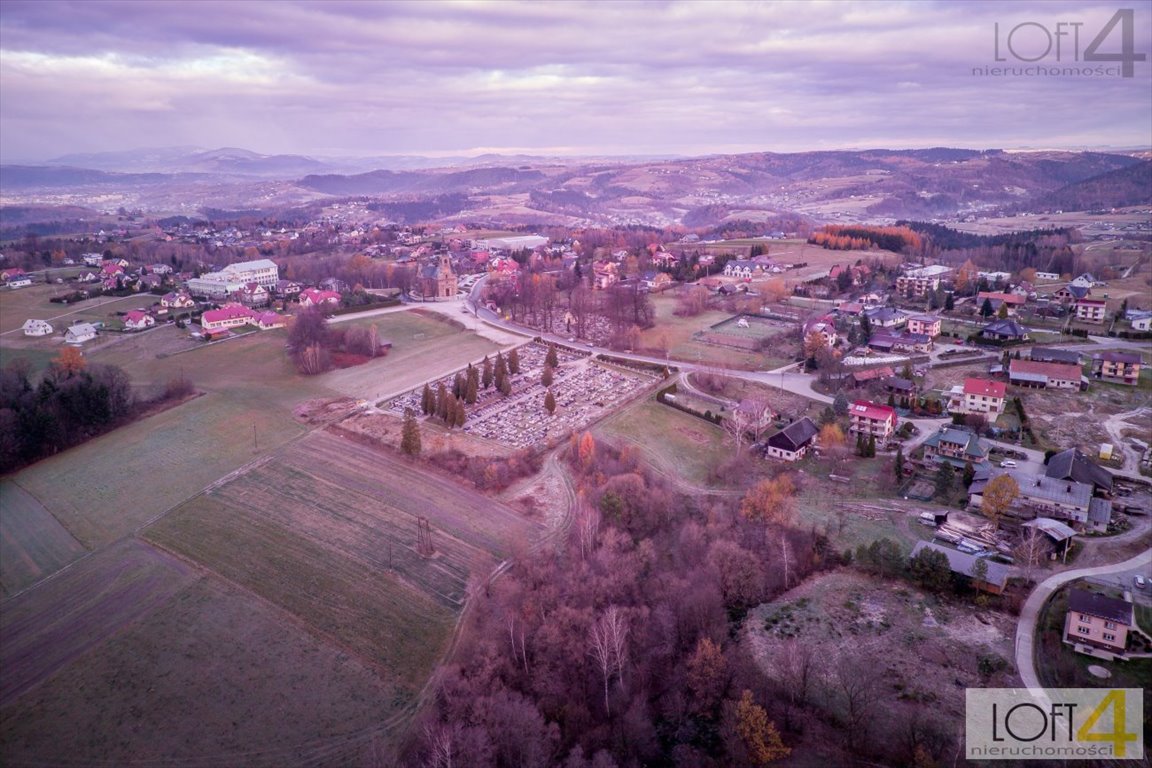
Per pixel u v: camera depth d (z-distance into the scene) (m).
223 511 118.69
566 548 107.50
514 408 161.00
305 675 84.44
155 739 76.06
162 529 114.00
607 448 137.88
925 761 65.12
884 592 92.50
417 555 106.44
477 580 100.50
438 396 153.75
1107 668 76.88
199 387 171.88
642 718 75.69
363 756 73.38
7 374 156.00
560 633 85.44
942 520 106.62
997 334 192.25
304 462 134.62
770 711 73.94
